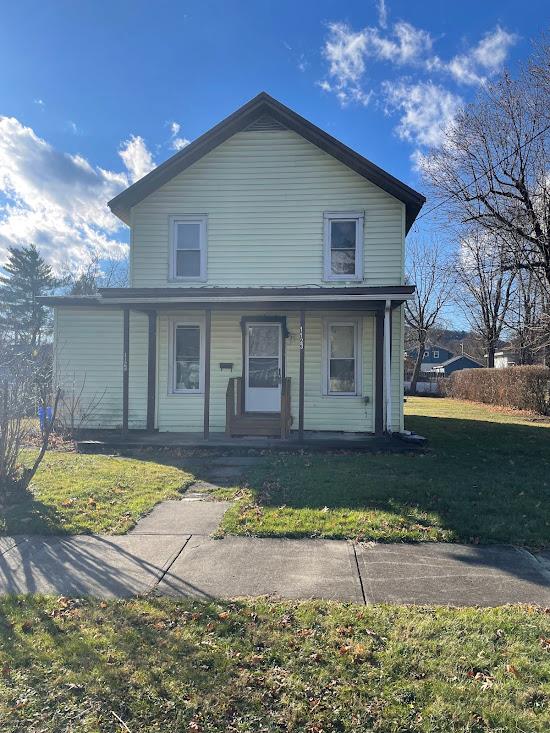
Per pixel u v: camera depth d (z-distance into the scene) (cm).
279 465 835
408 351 5134
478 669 283
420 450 962
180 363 1223
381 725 240
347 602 361
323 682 271
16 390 659
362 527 516
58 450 995
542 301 2130
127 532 518
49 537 504
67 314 1227
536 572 418
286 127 1189
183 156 1184
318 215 1180
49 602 364
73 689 266
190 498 647
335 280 1173
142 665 285
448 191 1928
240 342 1204
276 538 496
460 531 505
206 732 236
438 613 343
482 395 2783
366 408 1170
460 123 1859
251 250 1195
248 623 330
